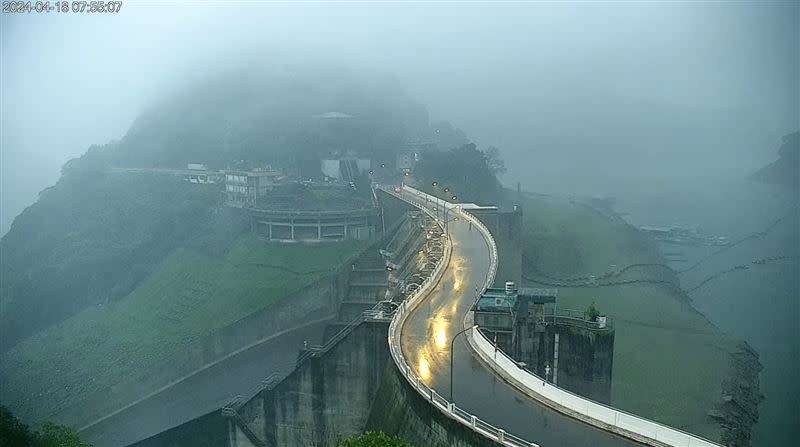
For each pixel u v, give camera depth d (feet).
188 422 341.21
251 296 563.48
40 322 651.25
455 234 451.53
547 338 285.23
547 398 211.61
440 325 283.38
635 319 504.02
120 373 517.96
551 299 285.23
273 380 354.13
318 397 310.24
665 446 177.37
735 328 514.27
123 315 607.37
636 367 416.67
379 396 269.85
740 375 413.39
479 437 184.85
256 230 654.12
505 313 270.46
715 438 330.13
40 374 555.28
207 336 516.32
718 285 624.18
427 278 349.00
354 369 303.07
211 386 494.59
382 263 549.95
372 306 509.76
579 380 283.59
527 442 176.35
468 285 337.72
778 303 567.59
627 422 187.93
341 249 617.62
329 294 536.83
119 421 476.54
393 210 631.56
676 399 375.66
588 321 284.00
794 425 367.86
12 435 267.18
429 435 207.10
